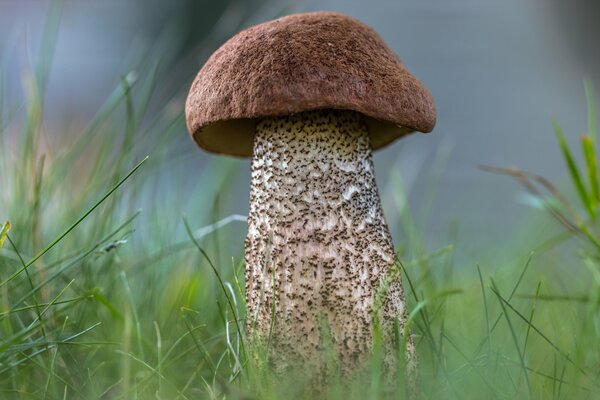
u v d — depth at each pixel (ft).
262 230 2.02
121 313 2.21
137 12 8.73
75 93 7.90
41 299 2.13
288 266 1.99
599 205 2.30
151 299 2.26
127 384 1.94
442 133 5.93
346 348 1.98
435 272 2.60
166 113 2.52
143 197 2.59
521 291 2.45
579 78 6.87
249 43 2.00
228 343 2.01
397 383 1.98
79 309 2.17
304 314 1.98
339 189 2.01
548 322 2.26
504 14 7.42
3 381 1.98
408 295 2.27
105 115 2.39
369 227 2.02
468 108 6.40
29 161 2.36
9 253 2.19
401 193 2.64
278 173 2.01
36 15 8.98
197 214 2.63
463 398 1.97
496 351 2.07
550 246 2.52
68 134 2.66
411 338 2.02
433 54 7.12
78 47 8.63
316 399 1.97
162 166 2.66
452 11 7.49
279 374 1.98
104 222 2.30
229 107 1.97
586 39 7.01
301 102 1.95
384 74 1.99
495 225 3.49
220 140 2.19
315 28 2.00
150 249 2.46
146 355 2.11
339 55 1.98
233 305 2.14
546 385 2.03
